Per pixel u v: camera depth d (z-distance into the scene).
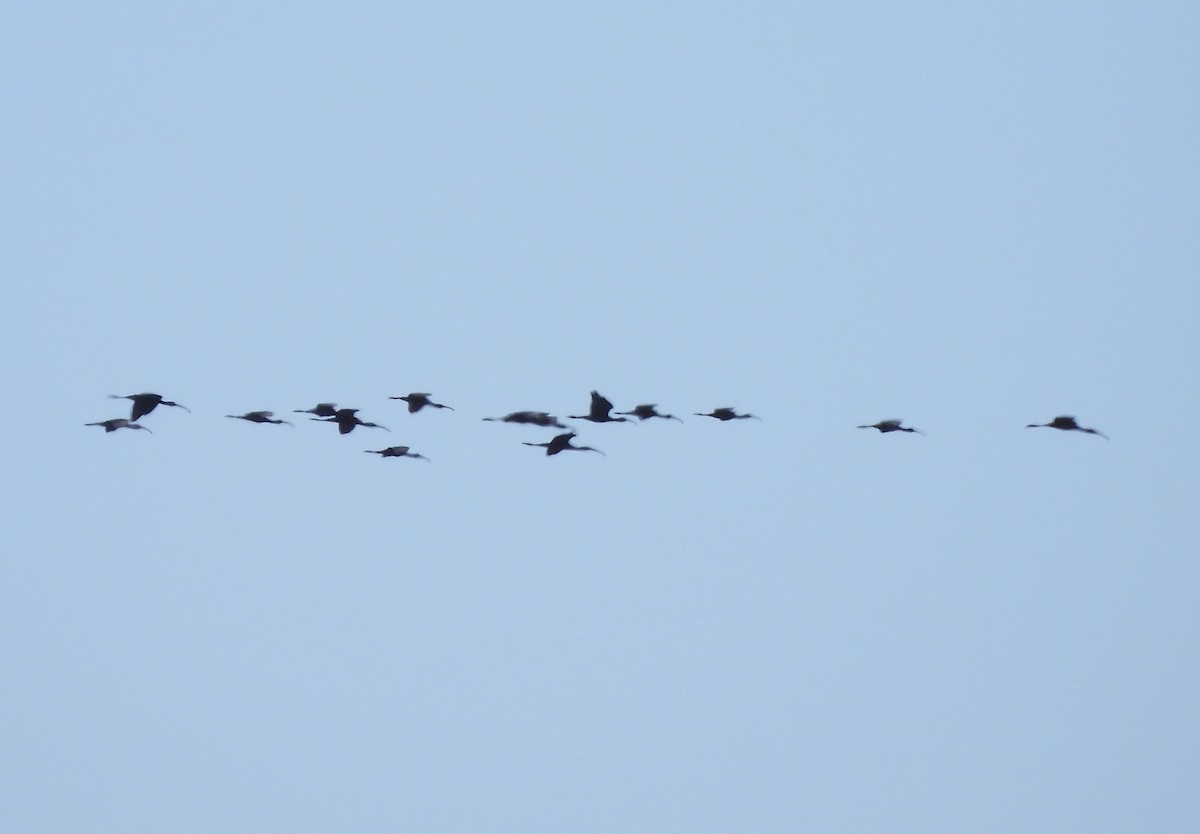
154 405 91.75
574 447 102.62
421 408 103.62
